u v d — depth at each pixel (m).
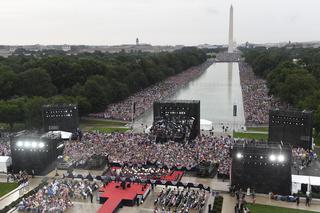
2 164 102.69
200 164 100.06
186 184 87.38
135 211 77.38
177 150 109.88
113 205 76.88
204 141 120.19
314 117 134.00
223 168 97.25
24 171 100.62
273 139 120.56
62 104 142.88
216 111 191.12
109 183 89.06
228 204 80.44
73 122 135.62
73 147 115.75
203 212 76.62
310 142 116.00
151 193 86.94
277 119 119.62
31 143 99.94
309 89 181.25
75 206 80.19
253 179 87.12
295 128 117.00
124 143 117.50
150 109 198.25
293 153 106.44
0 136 138.88
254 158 86.56
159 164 100.56
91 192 83.81
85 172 99.69
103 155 107.25
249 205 79.81
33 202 79.00
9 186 93.06
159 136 122.94
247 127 151.50
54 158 103.19
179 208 77.56
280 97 193.25
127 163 101.94
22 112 150.12
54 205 77.75
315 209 77.69
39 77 187.38
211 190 85.31
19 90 185.75
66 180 93.69
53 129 133.75
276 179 85.62
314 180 85.75
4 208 78.31
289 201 82.25
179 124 126.44
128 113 181.75
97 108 179.50
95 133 134.00
